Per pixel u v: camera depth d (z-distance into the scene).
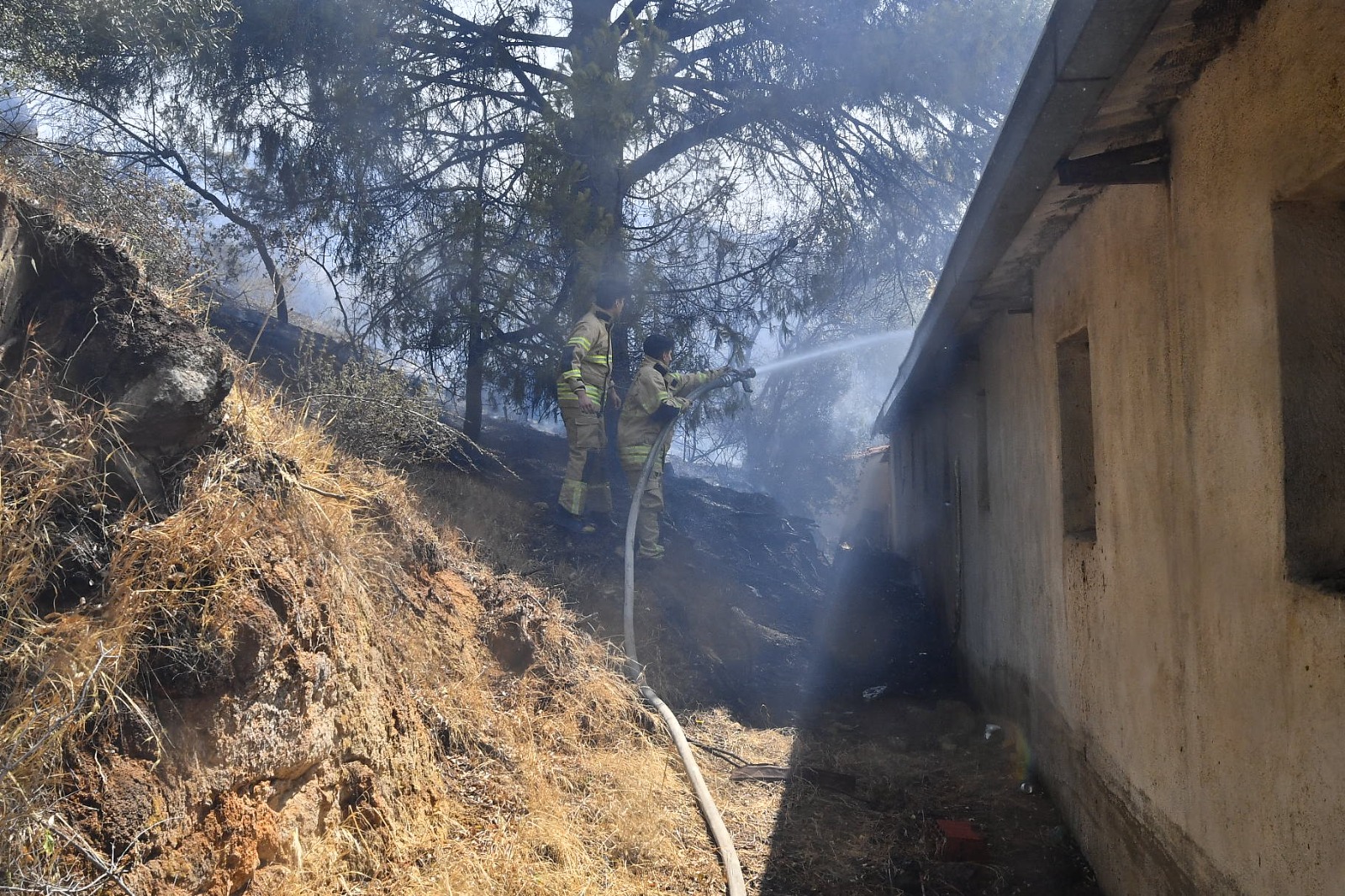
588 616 6.92
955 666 8.66
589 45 8.66
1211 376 2.97
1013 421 6.29
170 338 3.02
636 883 4.04
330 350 9.23
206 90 7.90
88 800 2.36
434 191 9.12
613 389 8.52
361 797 3.41
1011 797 5.40
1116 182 3.47
